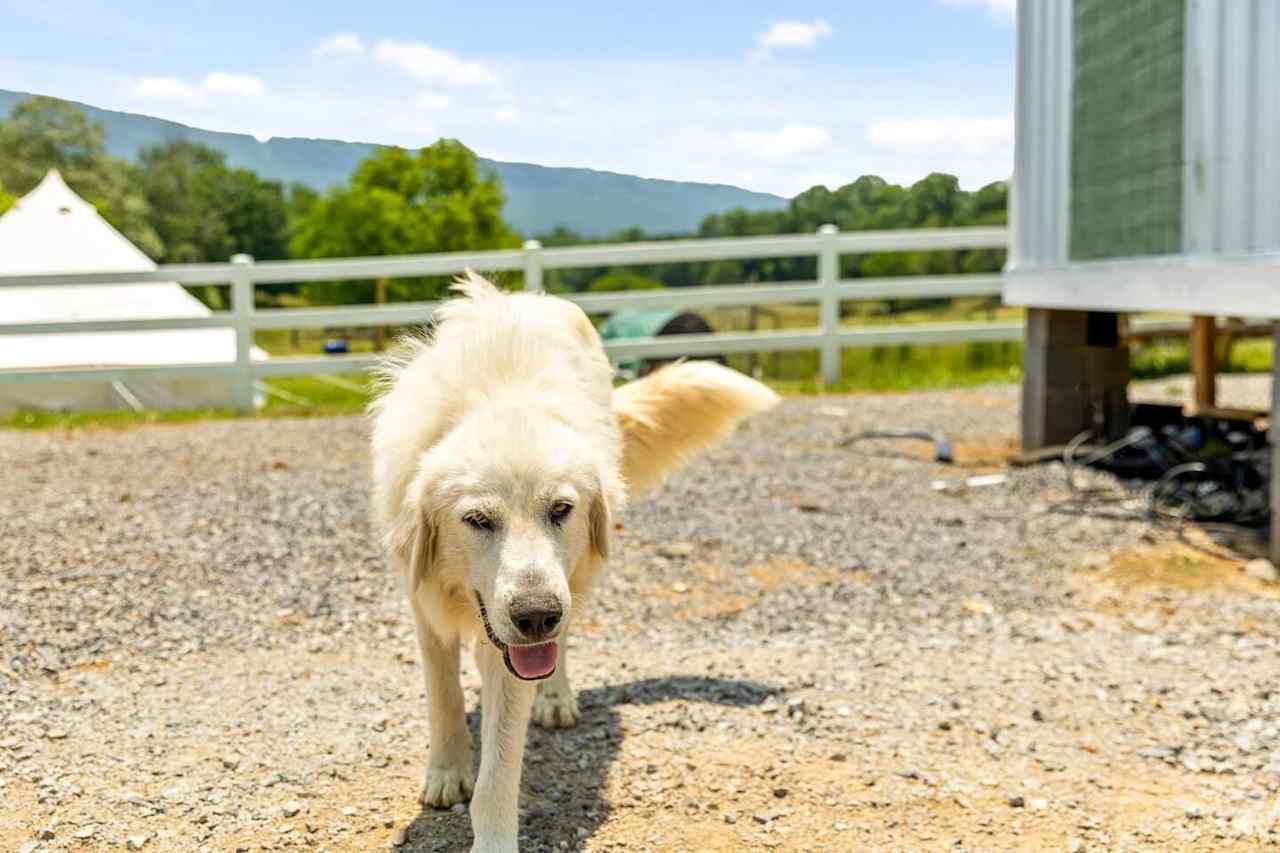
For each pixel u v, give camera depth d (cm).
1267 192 595
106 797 353
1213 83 642
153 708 425
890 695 448
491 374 338
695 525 698
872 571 622
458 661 360
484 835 313
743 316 2159
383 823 344
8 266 1543
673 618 548
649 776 378
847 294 1323
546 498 299
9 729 401
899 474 846
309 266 1249
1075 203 827
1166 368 1421
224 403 1412
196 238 4331
